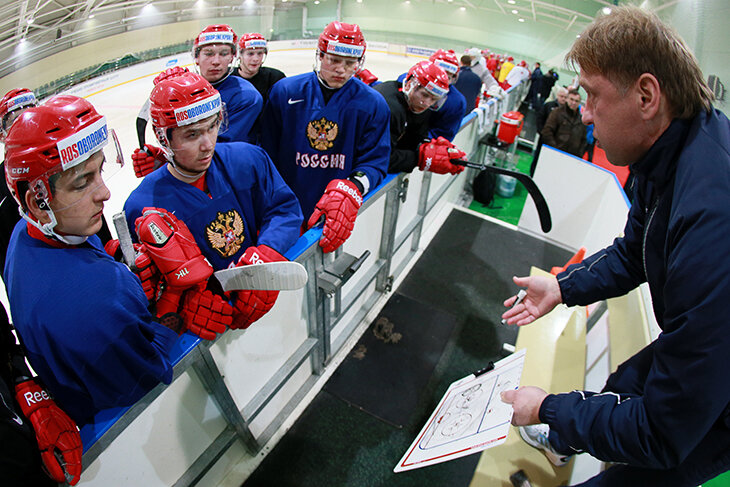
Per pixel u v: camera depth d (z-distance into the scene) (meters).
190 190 0.96
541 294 1.05
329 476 1.40
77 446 0.68
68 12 6.56
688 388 0.53
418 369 1.79
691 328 0.52
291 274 0.82
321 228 1.28
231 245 1.06
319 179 1.62
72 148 0.54
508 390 0.87
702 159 0.53
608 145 0.64
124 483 0.92
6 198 1.36
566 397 0.75
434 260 2.48
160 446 0.99
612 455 0.65
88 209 0.60
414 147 1.97
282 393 1.52
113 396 0.70
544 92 6.85
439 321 2.05
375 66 11.51
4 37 5.94
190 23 9.40
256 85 2.32
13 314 0.64
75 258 0.62
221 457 1.33
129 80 7.57
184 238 0.83
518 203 3.64
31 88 6.45
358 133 1.50
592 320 1.77
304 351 1.49
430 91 1.64
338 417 1.58
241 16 10.84
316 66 1.45
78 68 6.91
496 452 1.35
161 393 0.90
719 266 0.50
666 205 0.62
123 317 0.64
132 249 0.81
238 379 1.19
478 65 4.16
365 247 1.77
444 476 1.42
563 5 12.75
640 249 0.88
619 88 0.57
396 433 1.54
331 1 15.23
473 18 15.78
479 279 2.36
